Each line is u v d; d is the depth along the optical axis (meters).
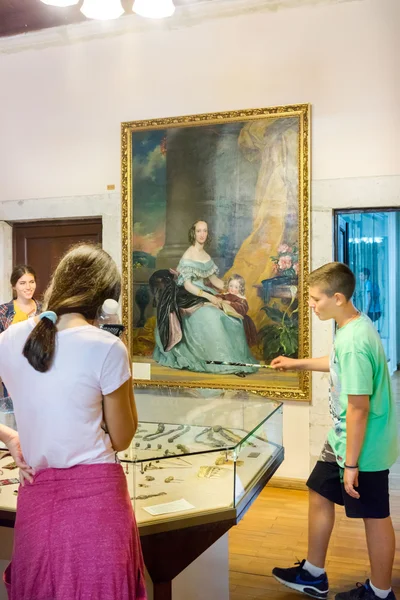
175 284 5.48
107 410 1.90
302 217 5.07
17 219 6.08
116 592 1.81
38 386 1.86
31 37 5.92
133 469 2.35
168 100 5.55
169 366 5.49
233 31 5.32
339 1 5.02
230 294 5.32
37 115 6.00
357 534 4.14
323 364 3.50
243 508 2.44
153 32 5.58
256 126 5.22
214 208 5.36
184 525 2.28
